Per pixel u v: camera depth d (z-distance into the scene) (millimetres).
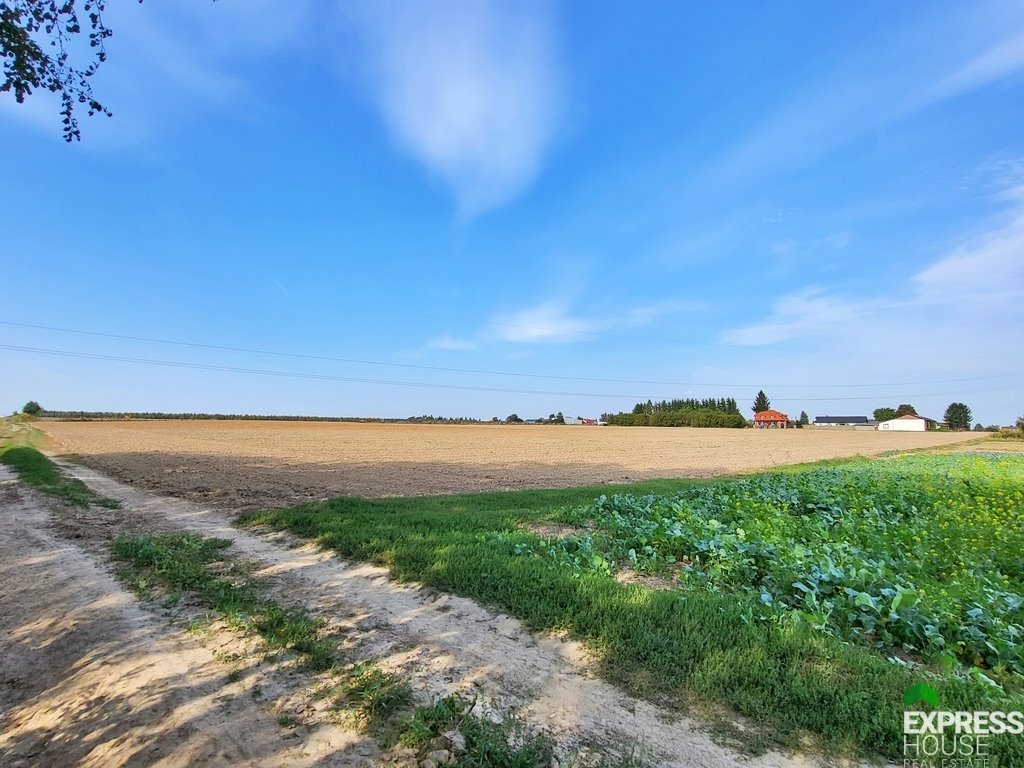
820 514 10305
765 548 6820
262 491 14727
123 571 6566
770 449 44344
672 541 7613
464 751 2996
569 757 2953
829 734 3123
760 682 3617
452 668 4008
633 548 7773
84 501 11844
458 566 6199
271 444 42531
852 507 10781
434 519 9297
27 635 4906
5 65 5234
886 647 4609
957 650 4469
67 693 3871
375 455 33000
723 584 6137
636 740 3119
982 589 5543
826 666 3840
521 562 6398
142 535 8578
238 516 10352
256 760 2984
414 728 3188
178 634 4719
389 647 4383
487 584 5629
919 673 3896
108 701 3695
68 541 8195
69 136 5832
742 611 4863
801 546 6902
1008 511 10789
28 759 3170
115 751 3146
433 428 86688
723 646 4148
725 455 37188
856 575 5715
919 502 11688
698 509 10172
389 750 3043
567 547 7539
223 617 5055
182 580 6086
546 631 4629
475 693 3641
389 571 6445
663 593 5332
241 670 4023
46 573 6594
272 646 4398
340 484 17188
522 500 12484
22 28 5199
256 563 6938
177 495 13570
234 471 20844
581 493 13977
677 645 4129
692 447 46812
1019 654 4191
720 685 3621
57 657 4453
